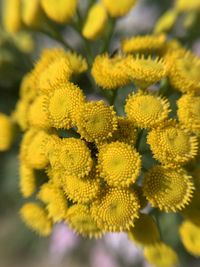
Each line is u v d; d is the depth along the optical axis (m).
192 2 0.12
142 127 0.08
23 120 0.10
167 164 0.08
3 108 0.14
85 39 0.11
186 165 0.09
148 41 0.09
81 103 0.08
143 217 0.09
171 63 0.09
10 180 0.16
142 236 0.09
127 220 0.08
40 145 0.09
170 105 0.09
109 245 0.16
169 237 0.13
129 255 0.15
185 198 0.08
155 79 0.08
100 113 0.08
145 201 0.08
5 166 0.16
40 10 0.11
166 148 0.08
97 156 0.08
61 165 0.08
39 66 0.09
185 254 0.16
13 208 0.19
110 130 0.08
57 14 0.11
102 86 0.09
